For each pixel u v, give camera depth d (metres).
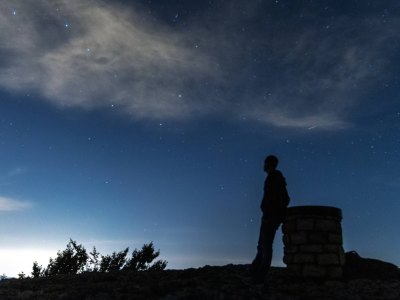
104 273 6.77
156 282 5.43
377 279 5.97
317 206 6.02
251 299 4.56
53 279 6.32
